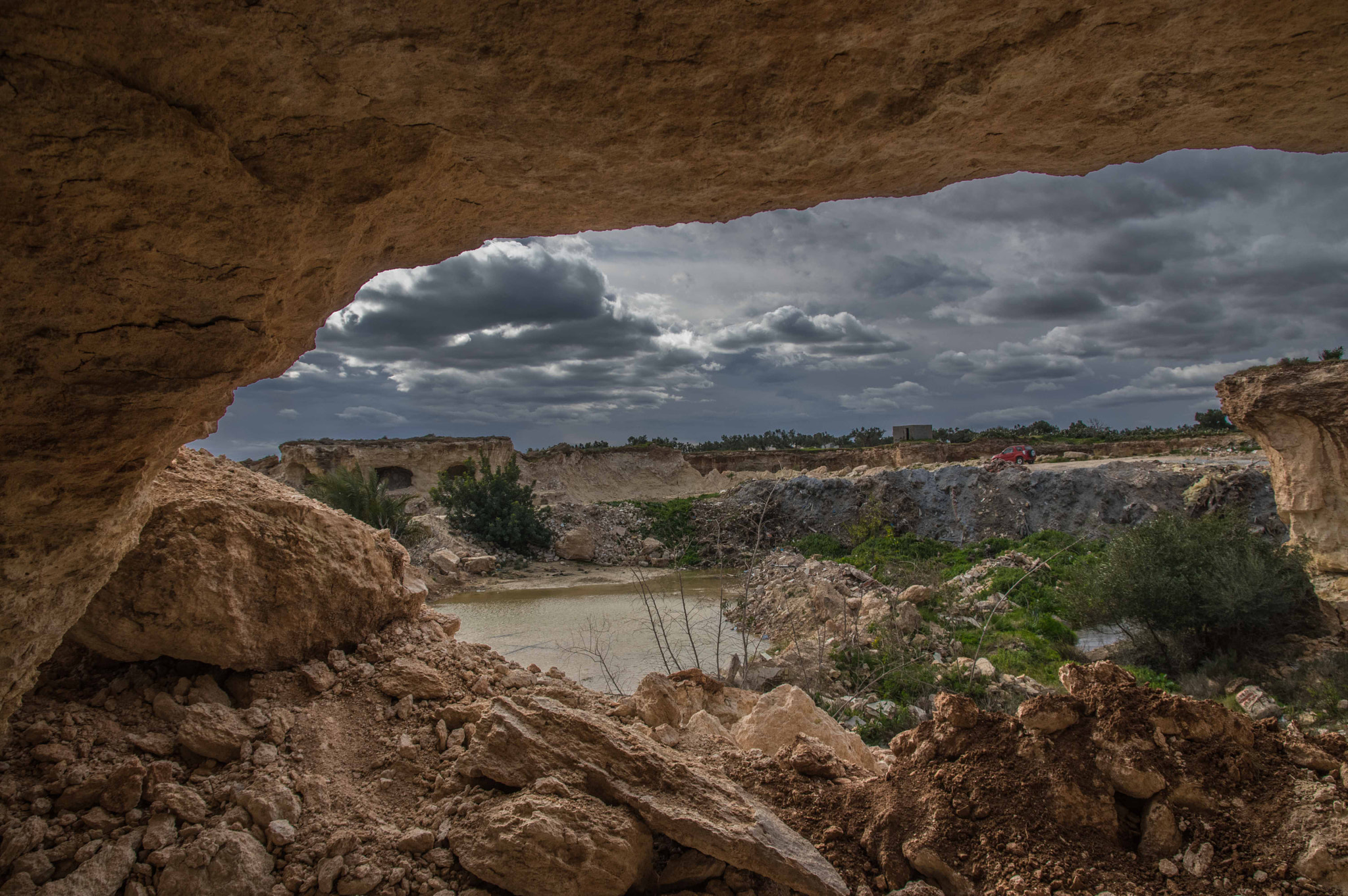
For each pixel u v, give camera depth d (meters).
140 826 3.26
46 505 2.69
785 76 2.39
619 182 3.02
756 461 42.72
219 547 4.14
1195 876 2.97
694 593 17.31
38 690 3.92
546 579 20.39
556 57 2.21
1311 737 3.34
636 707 4.84
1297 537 12.03
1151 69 2.55
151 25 1.92
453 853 3.31
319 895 3.10
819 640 10.18
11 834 3.06
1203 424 47.84
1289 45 2.41
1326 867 2.80
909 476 25.11
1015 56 2.40
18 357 2.31
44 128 1.93
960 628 12.59
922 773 3.65
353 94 2.28
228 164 2.22
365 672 4.57
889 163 3.07
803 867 3.21
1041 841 3.23
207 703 3.98
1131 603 11.30
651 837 3.41
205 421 3.25
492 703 3.86
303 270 2.78
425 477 35.59
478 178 2.96
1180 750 3.27
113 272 2.27
